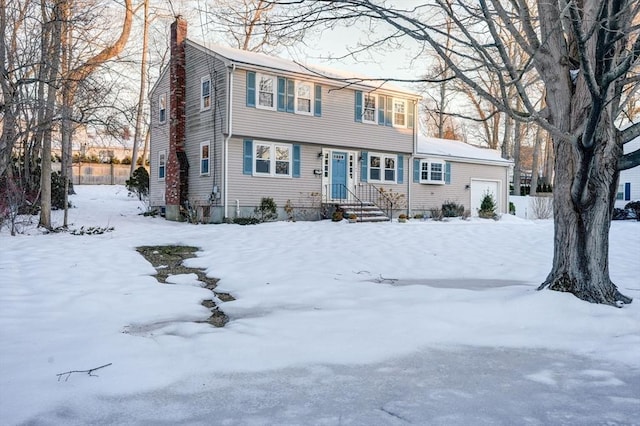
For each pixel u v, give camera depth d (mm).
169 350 4691
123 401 3574
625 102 6477
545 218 28641
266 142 19406
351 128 21469
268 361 4457
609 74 5199
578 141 5867
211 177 18984
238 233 14375
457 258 10625
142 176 25141
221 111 18531
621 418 3346
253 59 19531
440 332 5414
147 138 37281
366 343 4996
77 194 29016
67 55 14570
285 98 19609
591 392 3807
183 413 3385
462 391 3809
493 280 8477
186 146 20625
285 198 19922
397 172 23391
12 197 13906
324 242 12633
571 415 3385
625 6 5465
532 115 5922
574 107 6457
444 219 22859
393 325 5602
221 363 4387
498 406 3527
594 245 6492
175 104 20625
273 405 3525
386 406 3514
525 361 4539
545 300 6238
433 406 3516
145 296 6852
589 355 4715
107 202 26141
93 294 6824
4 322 5523
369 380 4031
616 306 6359
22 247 11109
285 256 10461
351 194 21797
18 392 3664
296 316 5969
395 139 22969
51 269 8516
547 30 6438
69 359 4371
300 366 4348
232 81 18312
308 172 20562
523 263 10109
